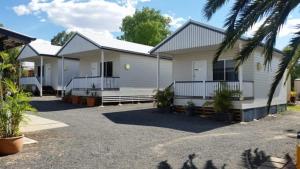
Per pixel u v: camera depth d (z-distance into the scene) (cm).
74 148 717
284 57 560
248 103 1352
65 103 1945
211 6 661
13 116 683
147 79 2206
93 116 1339
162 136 893
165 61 2361
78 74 2691
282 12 564
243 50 661
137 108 1719
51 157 636
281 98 1786
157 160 628
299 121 1322
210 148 743
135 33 4375
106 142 789
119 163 601
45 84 2747
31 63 3186
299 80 2906
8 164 583
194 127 1091
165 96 1533
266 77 1577
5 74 1031
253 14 612
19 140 673
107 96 1894
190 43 1488
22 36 831
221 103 1280
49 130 948
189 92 1490
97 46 1878
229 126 1136
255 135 938
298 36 543
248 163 618
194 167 585
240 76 1310
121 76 2020
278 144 798
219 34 1365
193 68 1698
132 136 880
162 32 4409
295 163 617
